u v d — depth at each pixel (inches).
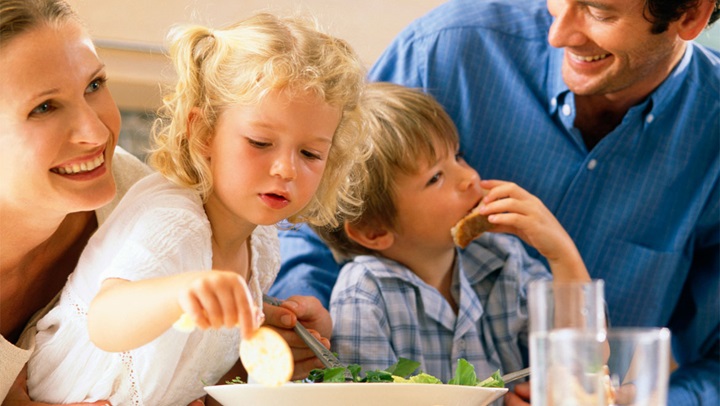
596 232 85.3
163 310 41.6
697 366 88.6
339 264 83.4
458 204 77.6
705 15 74.2
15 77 45.3
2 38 45.2
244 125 53.8
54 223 50.8
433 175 77.1
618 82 75.9
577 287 37.7
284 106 53.6
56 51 46.4
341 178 61.7
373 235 79.4
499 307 80.0
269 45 55.2
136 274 49.3
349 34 108.8
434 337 77.4
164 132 57.4
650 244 85.9
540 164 85.6
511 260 81.0
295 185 54.4
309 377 52.9
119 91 104.7
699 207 85.7
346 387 43.4
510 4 88.6
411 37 88.8
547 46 86.0
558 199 85.4
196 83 55.9
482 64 86.6
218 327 38.8
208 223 54.5
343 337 74.0
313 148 54.9
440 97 86.5
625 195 85.0
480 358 77.7
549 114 85.7
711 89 85.1
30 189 46.9
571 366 36.4
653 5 69.9
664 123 83.9
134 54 103.6
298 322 63.4
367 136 68.7
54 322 53.7
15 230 50.3
